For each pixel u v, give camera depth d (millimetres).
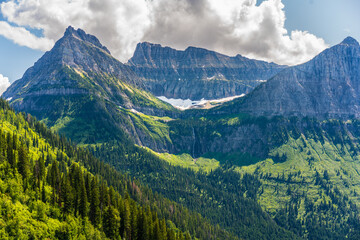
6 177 187500
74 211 192125
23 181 193375
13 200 175125
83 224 187875
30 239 160375
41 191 191500
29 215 171500
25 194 185000
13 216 163750
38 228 167250
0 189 175750
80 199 194375
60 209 188750
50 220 177500
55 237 170750
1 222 156750
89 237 182750
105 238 189875
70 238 174750
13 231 156125
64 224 179625
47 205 185875
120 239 196000
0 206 163875
